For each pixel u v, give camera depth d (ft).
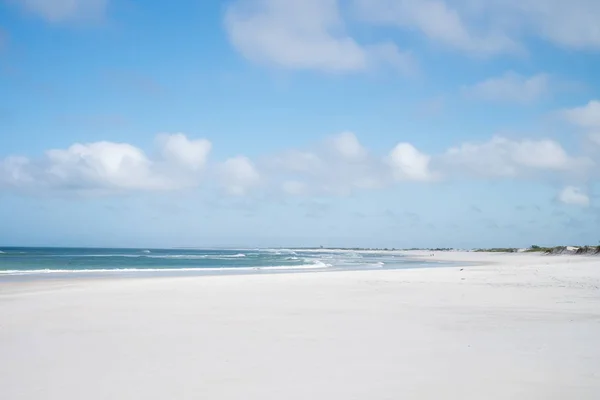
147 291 65.87
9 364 25.45
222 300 54.39
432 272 116.37
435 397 19.67
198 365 25.11
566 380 21.94
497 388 20.81
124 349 28.91
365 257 360.48
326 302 52.13
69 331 34.83
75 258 264.11
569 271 116.37
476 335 32.68
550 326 36.19
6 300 54.90
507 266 162.50
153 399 19.84
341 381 22.06
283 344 30.14
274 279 89.76
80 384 21.91
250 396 20.08
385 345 29.71
